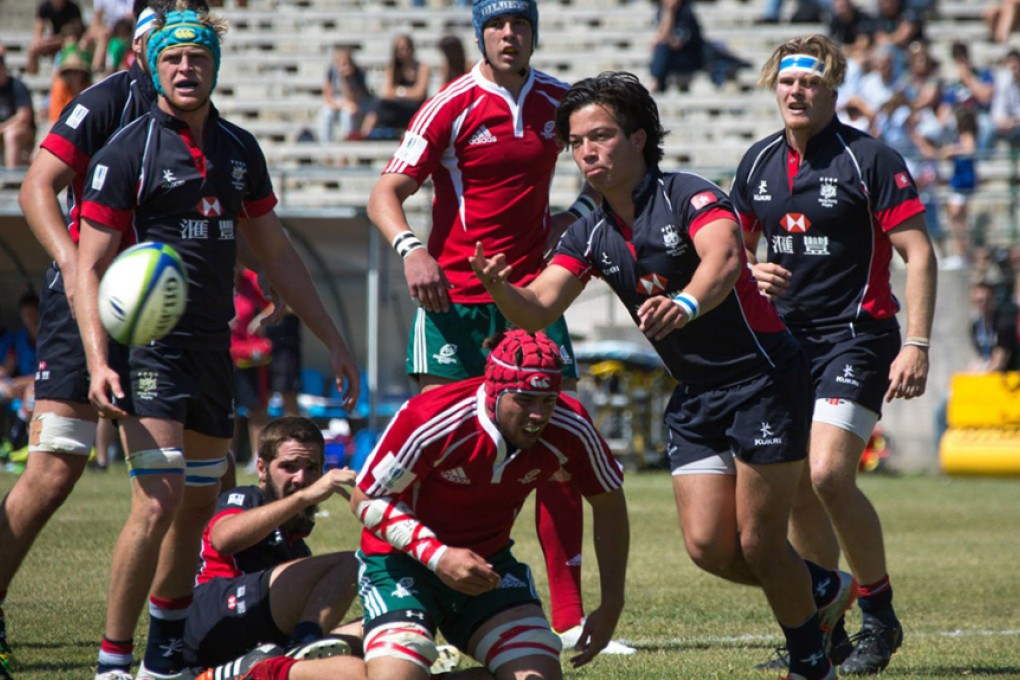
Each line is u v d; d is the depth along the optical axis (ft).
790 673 56.90
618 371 188.75
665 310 48.73
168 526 53.88
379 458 47.37
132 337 49.44
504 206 68.49
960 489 171.63
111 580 54.60
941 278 198.49
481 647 49.06
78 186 60.44
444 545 47.06
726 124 256.93
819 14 277.44
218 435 57.16
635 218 52.80
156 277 49.14
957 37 274.36
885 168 65.77
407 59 236.63
